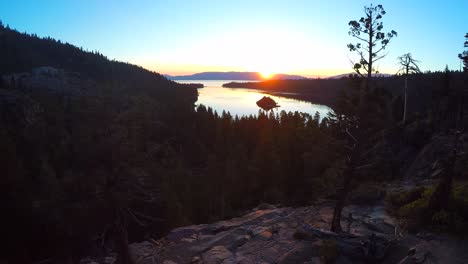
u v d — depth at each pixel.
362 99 13.45
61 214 18.02
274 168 42.31
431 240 12.30
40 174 23.86
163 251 14.34
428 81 50.09
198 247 14.45
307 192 25.64
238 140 69.50
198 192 37.62
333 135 17.25
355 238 12.98
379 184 22.67
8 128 33.59
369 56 12.95
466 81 13.92
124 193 12.77
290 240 14.30
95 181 12.15
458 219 12.77
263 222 17.41
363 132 13.85
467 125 19.23
